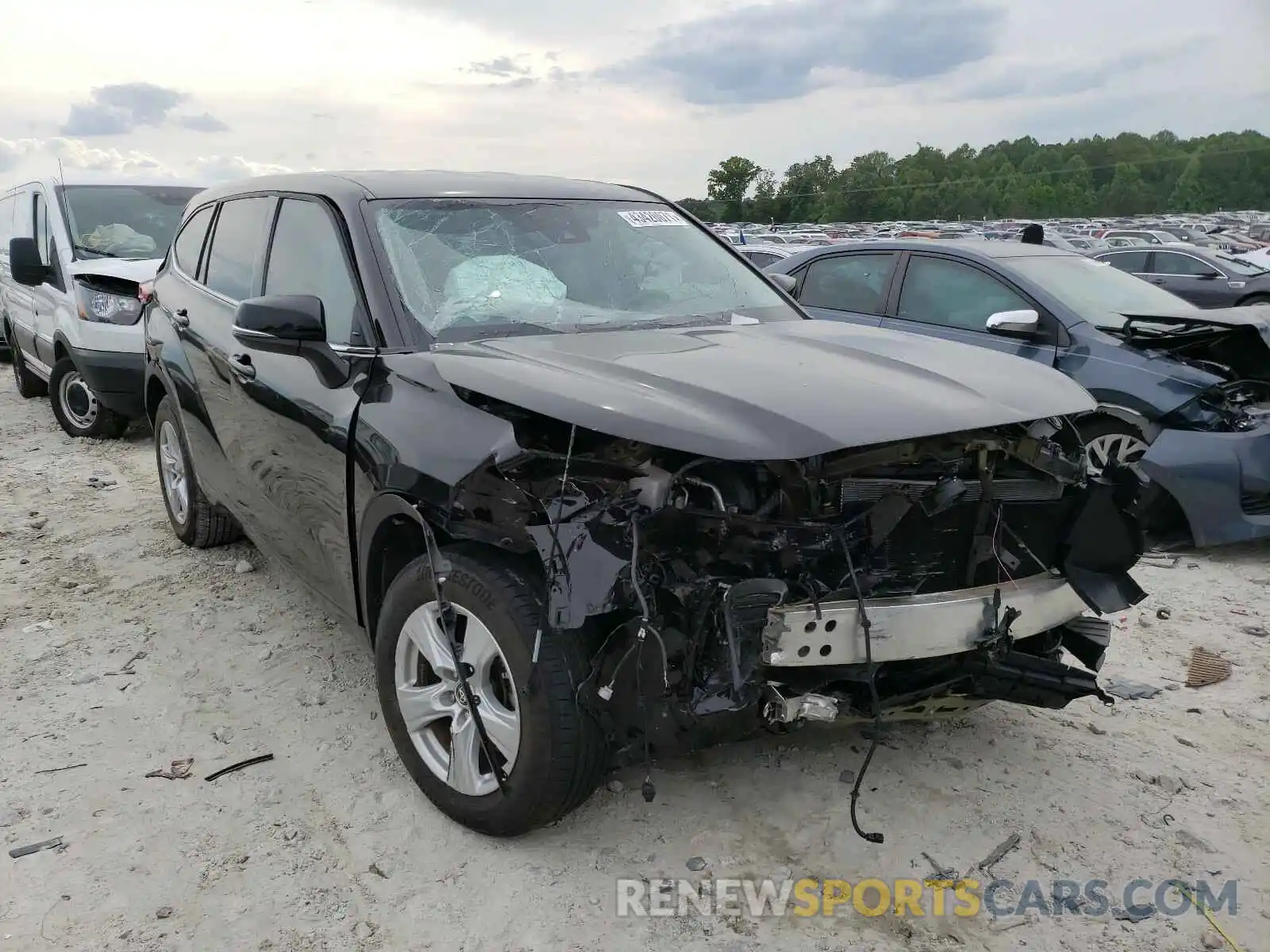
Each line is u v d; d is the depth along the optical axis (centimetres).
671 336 352
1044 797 326
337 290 361
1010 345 655
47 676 405
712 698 258
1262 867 293
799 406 270
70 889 279
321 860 293
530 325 354
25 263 771
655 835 304
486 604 278
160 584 505
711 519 268
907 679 293
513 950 259
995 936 265
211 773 337
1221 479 545
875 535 280
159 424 554
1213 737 368
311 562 380
